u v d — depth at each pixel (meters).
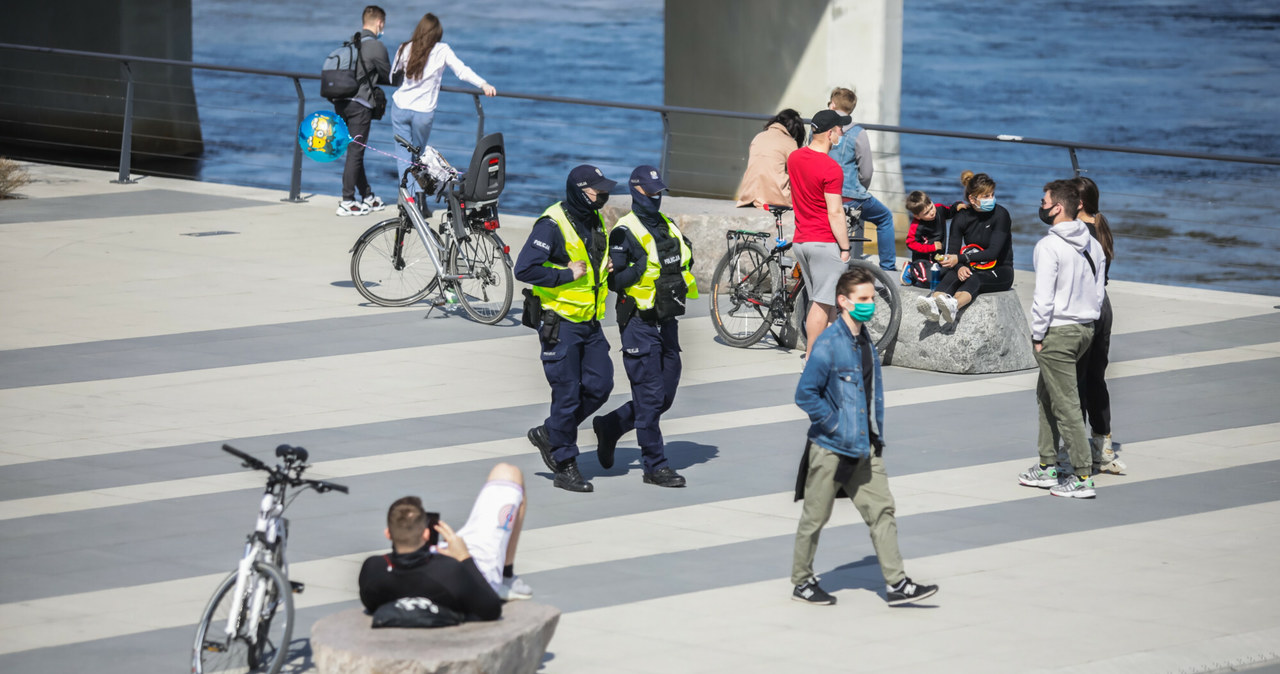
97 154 117.38
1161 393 45.72
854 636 27.66
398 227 55.22
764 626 28.19
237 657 24.94
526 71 171.25
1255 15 189.75
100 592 29.75
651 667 26.17
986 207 47.72
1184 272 86.81
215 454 39.06
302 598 29.48
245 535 33.16
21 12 121.56
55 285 58.06
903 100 154.12
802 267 46.41
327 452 39.28
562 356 36.00
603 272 36.09
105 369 47.06
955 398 45.31
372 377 46.66
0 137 121.88
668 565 31.55
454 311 55.56
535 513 34.97
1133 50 173.62
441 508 34.94
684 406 44.34
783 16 95.81
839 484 28.92
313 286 58.75
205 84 168.38
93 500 35.41
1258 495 36.44
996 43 180.25
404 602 23.28
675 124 104.19
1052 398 36.22
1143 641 27.34
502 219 73.50
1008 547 32.72
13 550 32.06
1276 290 81.75
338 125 60.09
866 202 54.28
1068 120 143.62
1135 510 35.34
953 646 27.14
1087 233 35.81
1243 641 27.22
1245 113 144.75
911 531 33.78
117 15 118.06
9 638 27.38
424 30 67.00
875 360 29.14
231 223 71.38
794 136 59.31
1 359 47.91
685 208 59.81
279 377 46.50
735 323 53.38
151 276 59.91
